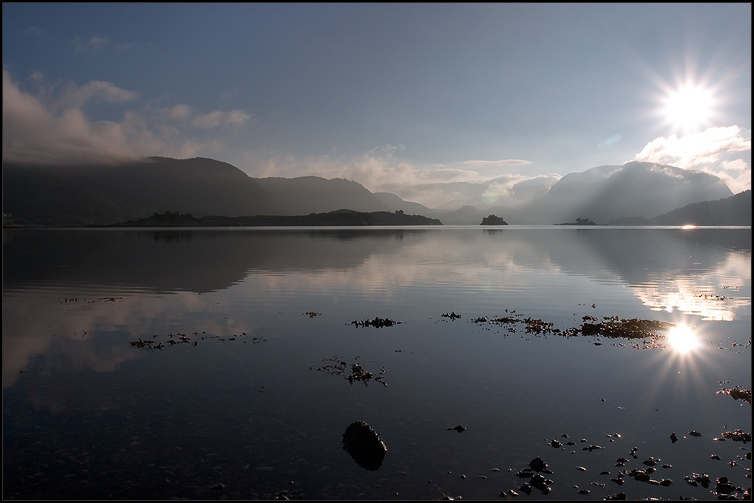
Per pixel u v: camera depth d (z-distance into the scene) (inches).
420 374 496.7
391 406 409.7
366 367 521.3
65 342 625.3
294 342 628.1
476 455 327.3
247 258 2011.6
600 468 311.3
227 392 442.0
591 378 483.5
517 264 1724.9
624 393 441.4
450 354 572.1
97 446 338.3
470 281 1248.8
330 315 808.9
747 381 472.7
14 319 770.8
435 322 754.8
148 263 1796.3
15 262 1868.8
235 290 1090.1
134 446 338.3
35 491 284.2
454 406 410.6
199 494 282.2
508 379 481.1
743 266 1643.7
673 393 441.1
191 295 1019.9
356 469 309.4
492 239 4055.1
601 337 657.0
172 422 376.8
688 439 350.0
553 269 1551.4
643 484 292.5
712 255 2166.6
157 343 620.1
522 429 366.9
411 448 336.5
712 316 796.0
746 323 740.7
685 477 300.4
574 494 282.5
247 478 298.5
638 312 834.8
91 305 901.2
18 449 334.0
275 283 1210.6
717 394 437.7
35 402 417.1
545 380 478.0
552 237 4552.2
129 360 543.5
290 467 311.7
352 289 1107.9
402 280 1270.9
